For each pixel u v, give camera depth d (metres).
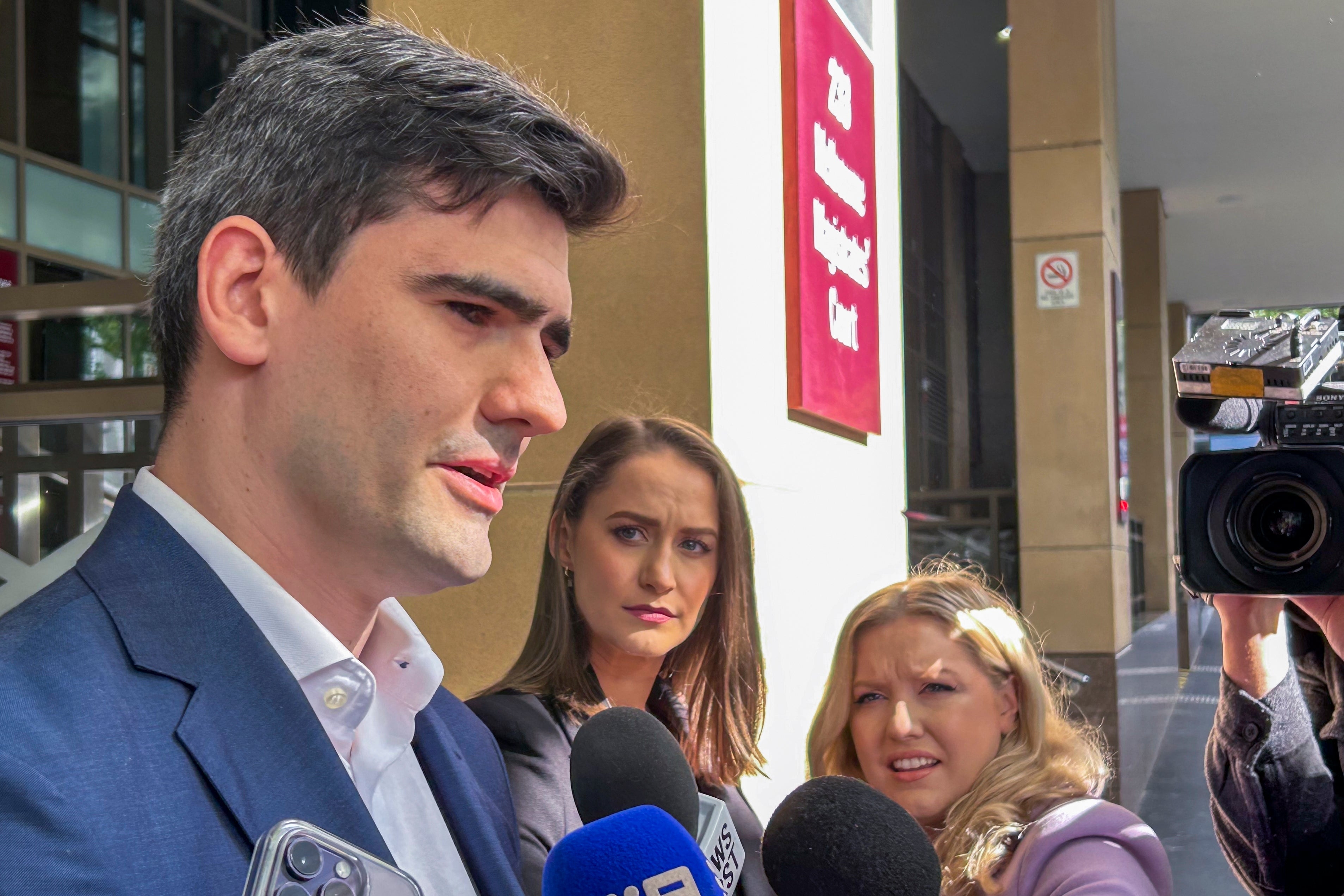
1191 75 8.65
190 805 0.56
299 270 0.64
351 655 0.67
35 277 2.25
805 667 2.46
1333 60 8.28
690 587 1.46
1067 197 6.68
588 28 2.18
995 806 1.34
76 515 1.99
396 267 0.64
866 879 0.63
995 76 7.43
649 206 2.11
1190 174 10.92
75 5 2.33
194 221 0.67
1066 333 6.62
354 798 0.63
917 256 7.51
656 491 1.44
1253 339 1.27
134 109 2.36
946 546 7.25
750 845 1.42
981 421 7.41
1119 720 6.11
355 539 0.66
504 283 0.66
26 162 2.25
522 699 1.37
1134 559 10.89
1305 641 1.41
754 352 2.27
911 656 1.44
